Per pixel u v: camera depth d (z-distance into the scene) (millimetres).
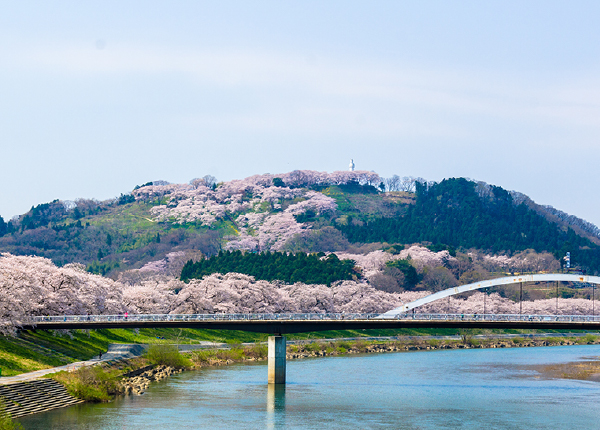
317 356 140500
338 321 90562
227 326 92250
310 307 174750
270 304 165625
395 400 81625
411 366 121062
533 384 97562
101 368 82812
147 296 141625
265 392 86000
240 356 125438
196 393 84125
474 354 149500
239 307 155250
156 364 105750
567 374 110250
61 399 72875
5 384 69250
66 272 106500
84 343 104938
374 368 117000
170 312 146625
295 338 161375
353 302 184250
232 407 75312
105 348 109062
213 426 65750
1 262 99625
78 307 106000
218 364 118312
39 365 82812
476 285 105062
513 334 197750
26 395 69500
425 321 87875
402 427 66688
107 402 76250
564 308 197500
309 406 76750
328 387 91438
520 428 66812
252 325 91688
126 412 70938
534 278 105000
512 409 76375
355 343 158125
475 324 86812
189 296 149000
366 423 68188
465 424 68312
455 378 104062
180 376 100688
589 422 69562
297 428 65812
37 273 104688
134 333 130000
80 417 67562
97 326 90250
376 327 89562
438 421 69562
